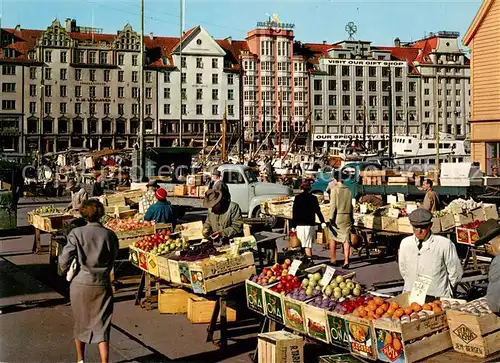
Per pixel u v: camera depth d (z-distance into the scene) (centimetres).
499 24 3272
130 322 929
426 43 11906
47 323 925
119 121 9919
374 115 11238
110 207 1808
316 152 8788
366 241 1516
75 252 685
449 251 702
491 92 3334
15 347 804
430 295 700
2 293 1117
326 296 697
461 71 11712
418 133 11444
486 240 718
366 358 616
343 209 1377
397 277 1255
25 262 1459
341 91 11056
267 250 1252
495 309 566
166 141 10181
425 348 583
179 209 2356
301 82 10862
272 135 10638
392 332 582
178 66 10200
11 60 9219
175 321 935
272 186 2156
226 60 10625
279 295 725
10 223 1984
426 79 11538
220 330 851
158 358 761
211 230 1080
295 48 11225
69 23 10356
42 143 9469
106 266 698
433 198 1545
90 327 687
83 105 9688
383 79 11269
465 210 1482
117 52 9869
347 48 11319
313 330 677
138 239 1182
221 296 808
